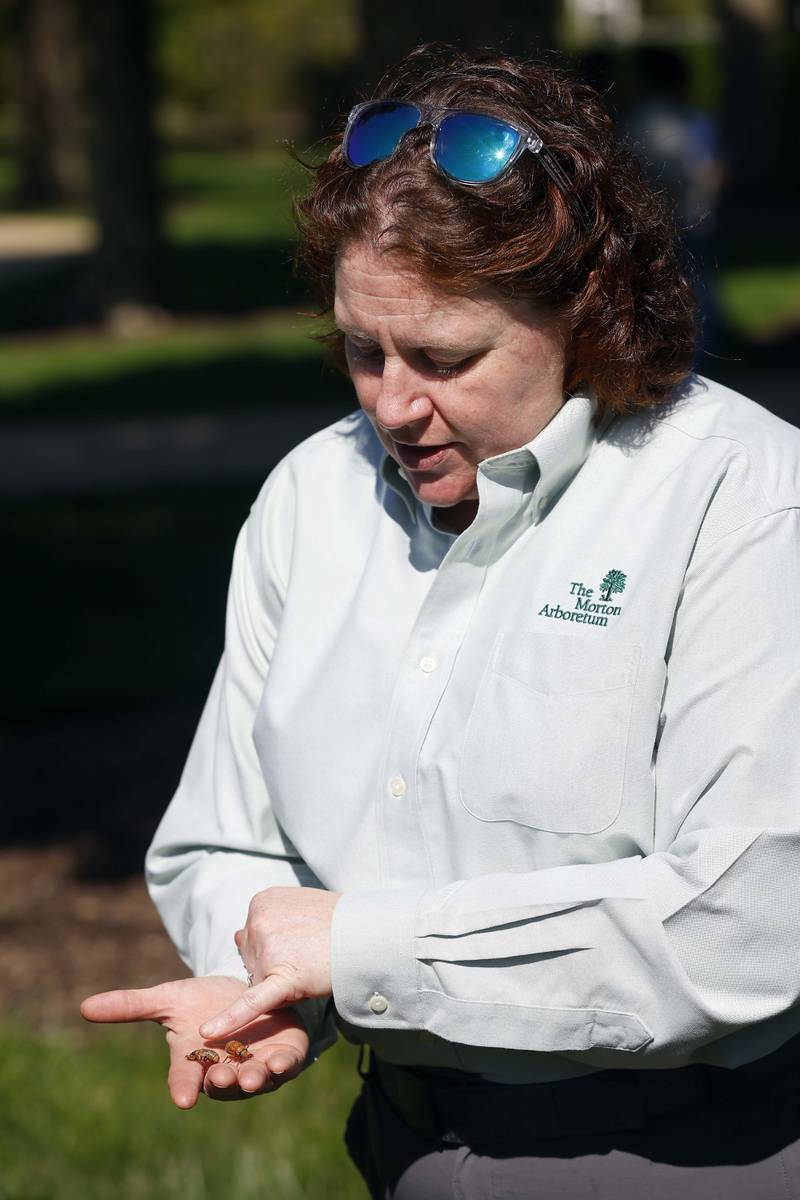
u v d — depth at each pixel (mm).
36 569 8516
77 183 33750
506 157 1487
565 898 1508
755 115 26250
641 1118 1621
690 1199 1618
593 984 1508
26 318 18141
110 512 9797
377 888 1661
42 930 4613
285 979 1559
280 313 18031
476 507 1714
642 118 9570
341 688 1724
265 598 1890
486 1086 1680
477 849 1611
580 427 1609
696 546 1565
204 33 47000
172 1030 1643
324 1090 3459
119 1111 3410
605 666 1562
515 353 1556
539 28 8969
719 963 1481
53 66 33219
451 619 1663
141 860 5117
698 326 1708
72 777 5871
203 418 12891
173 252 20500
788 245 22250
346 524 1818
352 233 1537
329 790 1715
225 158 46625
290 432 12188
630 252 1596
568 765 1557
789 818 1477
